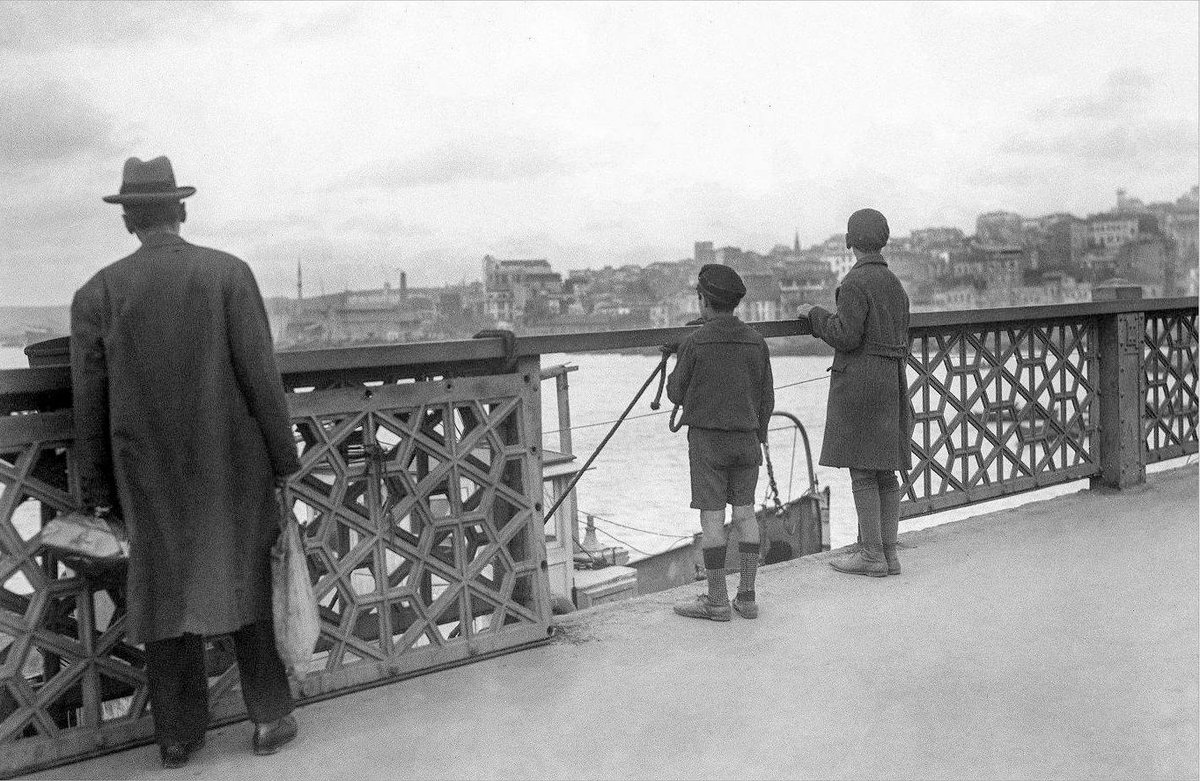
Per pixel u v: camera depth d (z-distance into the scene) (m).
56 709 3.31
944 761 3.00
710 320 4.27
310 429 3.46
